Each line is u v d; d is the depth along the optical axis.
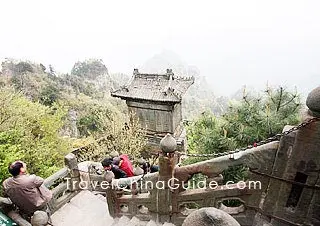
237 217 5.02
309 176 4.04
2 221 6.04
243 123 7.91
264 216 4.73
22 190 6.08
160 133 23.00
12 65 44.25
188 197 5.44
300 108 7.61
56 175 7.89
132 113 22.84
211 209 1.72
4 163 10.52
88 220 7.35
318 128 3.75
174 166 5.35
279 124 7.27
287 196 4.34
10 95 15.62
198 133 9.71
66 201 8.14
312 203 4.15
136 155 19.00
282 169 4.27
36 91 38.94
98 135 23.45
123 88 23.16
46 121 17.58
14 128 14.44
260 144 4.70
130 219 6.68
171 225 5.78
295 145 4.02
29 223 6.07
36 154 14.48
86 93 50.44
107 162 8.59
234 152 4.71
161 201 5.72
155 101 21.72
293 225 4.41
